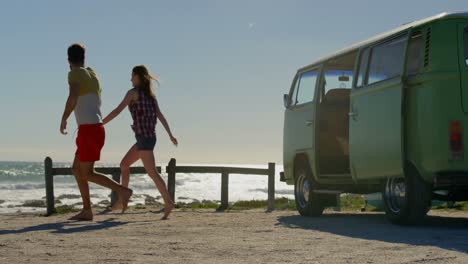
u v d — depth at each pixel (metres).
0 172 98.44
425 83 8.41
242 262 5.57
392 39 9.19
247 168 15.21
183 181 91.69
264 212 13.44
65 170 14.01
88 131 9.35
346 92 11.52
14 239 7.23
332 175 10.91
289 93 12.73
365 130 9.75
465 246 6.54
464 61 8.36
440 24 8.41
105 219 10.27
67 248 6.47
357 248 6.43
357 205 16.42
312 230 8.40
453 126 8.27
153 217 10.86
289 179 12.54
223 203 15.23
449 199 9.16
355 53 10.46
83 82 9.19
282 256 5.91
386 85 9.12
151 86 10.10
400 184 9.12
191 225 9.12
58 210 14.00
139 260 5.69
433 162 8.34
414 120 8.60
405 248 6.40
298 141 12.07
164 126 10.27
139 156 10.29
